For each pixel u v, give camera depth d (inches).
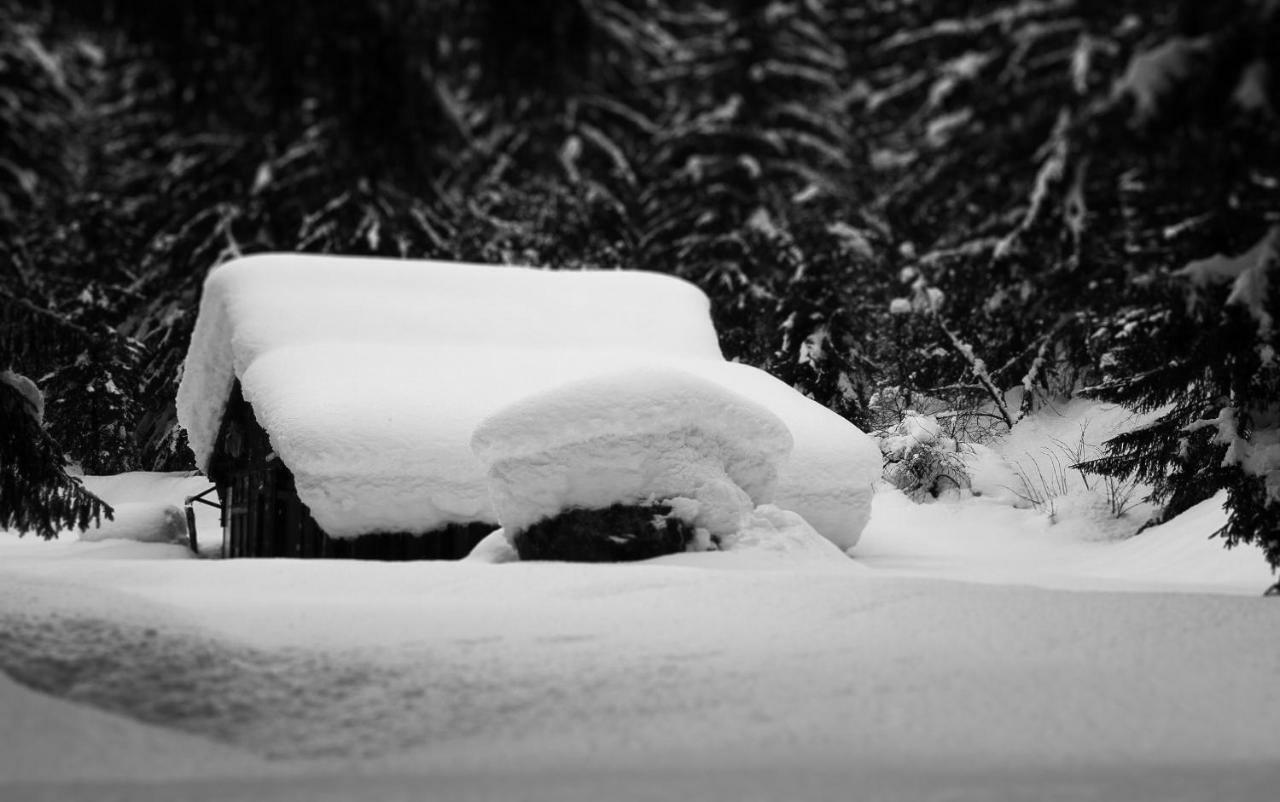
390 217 240.8
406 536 628.4
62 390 1105.4
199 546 900.0
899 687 231.6
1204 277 331.6
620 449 490.3
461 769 184.9
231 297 775.7
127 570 442.3
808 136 1407.5
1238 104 174.9
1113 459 677.3
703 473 497.0
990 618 297.0
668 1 306.0
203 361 828.0
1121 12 213.6
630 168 1336.1
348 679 233.8
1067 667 249.9
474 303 799.1
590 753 193.9
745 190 1341.0
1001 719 213.8
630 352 764.0
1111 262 530.9
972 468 910.4
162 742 199.5
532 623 291.3
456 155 239.6
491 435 500.1
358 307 770.2
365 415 623.2
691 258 1293.1
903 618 297.4
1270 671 251.1
